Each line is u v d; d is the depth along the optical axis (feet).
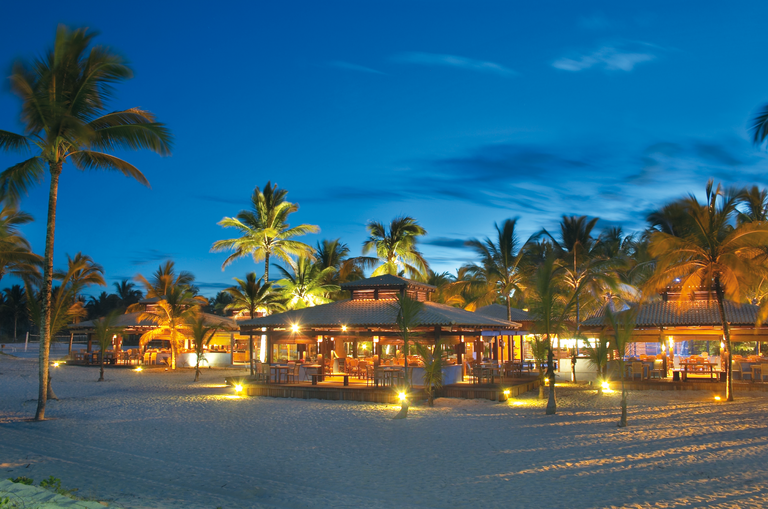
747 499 28.99
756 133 44.19
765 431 47.96
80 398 74.49
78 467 35.63
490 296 138.72
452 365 78.95
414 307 64.90
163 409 63.87
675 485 31.68
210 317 142.82
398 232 144.15
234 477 34.22
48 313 57.36
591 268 116.16
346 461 38.63
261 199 143.23
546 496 30.07
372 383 78.74
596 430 49.29
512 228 119.75
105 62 57.31
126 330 143.64
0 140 54.95
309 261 143.74
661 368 88.63
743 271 69.10
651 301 96.78
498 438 46.21
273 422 54.65
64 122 53.26
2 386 88.89
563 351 123.44
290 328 83.46
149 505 26.76
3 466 34.99
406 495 30.66
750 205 104.01
